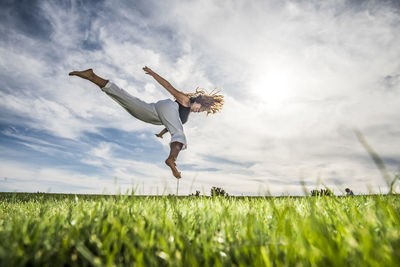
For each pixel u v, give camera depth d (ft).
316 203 6.56
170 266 3.04
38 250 3.49
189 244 3.98
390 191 4.55
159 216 5.56
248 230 3.91
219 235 4.43
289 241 3.49
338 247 3.42
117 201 6.73
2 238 4.03
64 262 3.31
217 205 7.31
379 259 2.95
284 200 7.59
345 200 7.59
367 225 4.37
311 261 3.06
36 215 6.92
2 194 21.98
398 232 4.08
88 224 4.71
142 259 3.29
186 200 9.11
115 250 3.28
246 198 8.39
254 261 3.11
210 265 3.37
